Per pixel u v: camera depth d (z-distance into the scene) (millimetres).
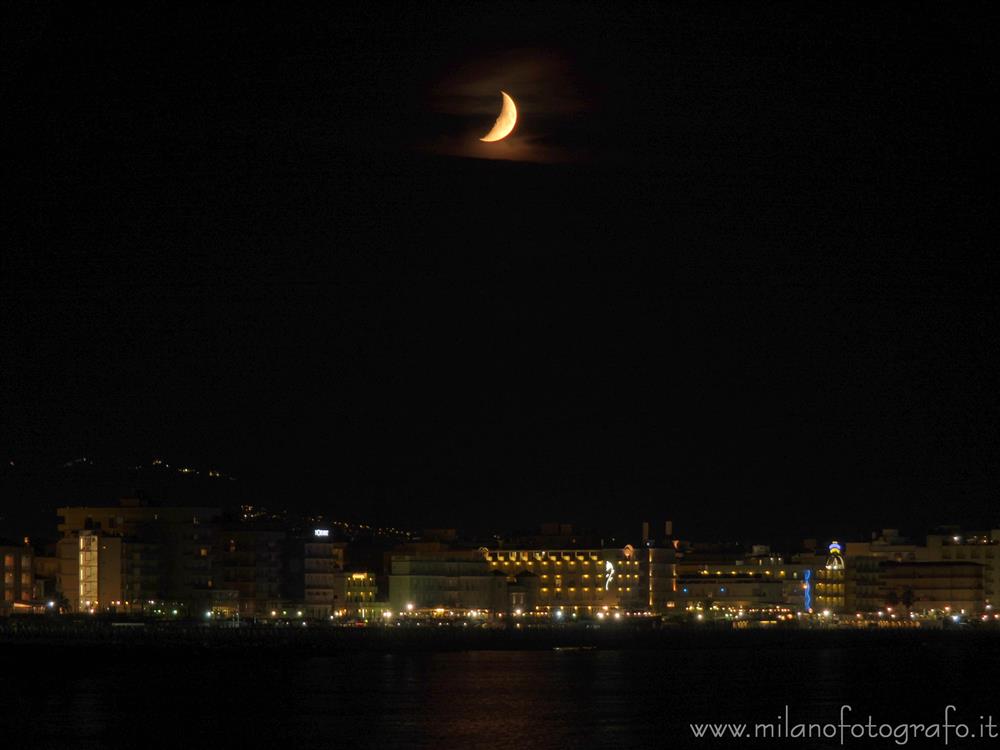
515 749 183125
